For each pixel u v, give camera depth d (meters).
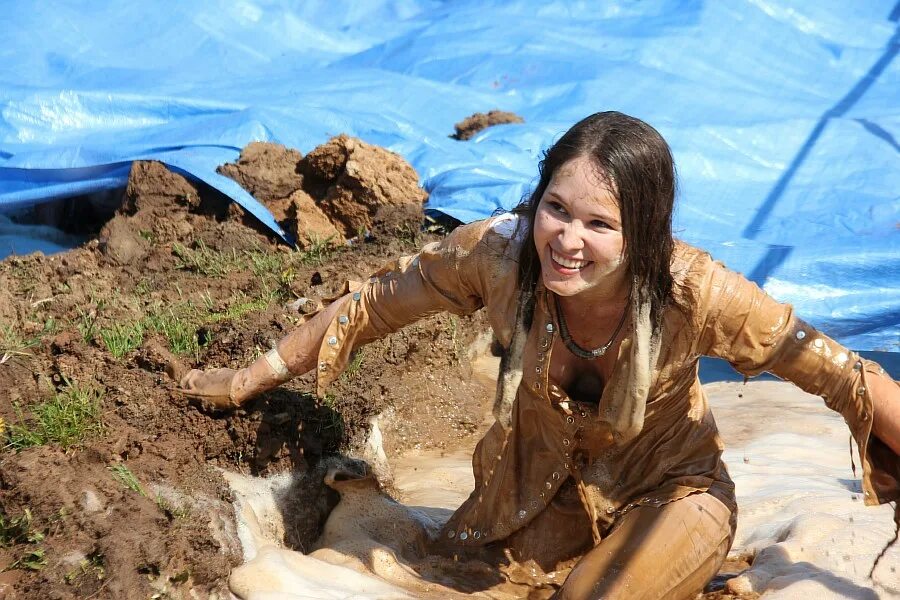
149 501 4.38
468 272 4.27
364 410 5.64
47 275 7.17
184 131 9.77
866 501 4.13
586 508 4.44
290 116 10.20
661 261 3.84
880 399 4.00
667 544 4.09
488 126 11.15
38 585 4.00
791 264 8.63
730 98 11.99
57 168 8.93
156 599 4.10
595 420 4.29
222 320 6.13
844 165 10.62
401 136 10.38
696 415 4.46
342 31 14.08
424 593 4.51
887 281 8.52
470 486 5.89
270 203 8.67
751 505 5.45
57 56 11.54
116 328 5.85
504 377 4.24
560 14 14.17
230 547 4.47
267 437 5.03
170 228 8.16
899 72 12.91
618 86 12.11
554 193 3.74
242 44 12.87
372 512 5.03
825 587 4.33
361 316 4.55
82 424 4.73
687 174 10.52
